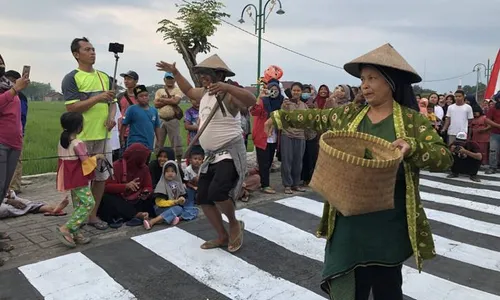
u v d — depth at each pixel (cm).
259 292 363
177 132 750
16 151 434
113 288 368
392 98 245
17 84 401
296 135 677
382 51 238
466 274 402
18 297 352
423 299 353
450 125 930
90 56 477
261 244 468
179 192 552
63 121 444
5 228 514
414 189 231
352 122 251
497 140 889
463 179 832
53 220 546
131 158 540
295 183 703
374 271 242
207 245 453
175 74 435
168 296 357
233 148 412
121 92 725
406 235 234
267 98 662
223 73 423
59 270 400
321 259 431
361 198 204
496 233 518
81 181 445
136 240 475
